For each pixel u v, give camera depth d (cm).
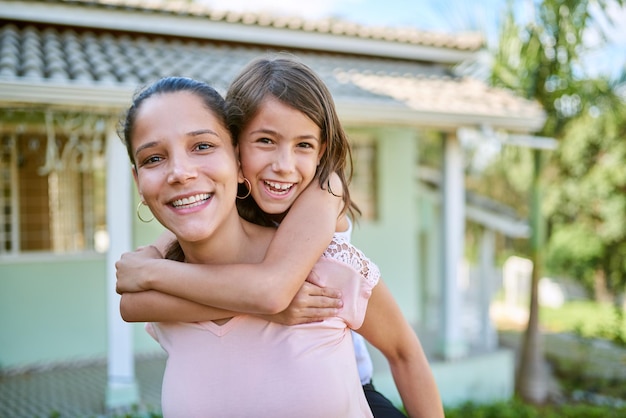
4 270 695
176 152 115
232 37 751
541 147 700
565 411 667
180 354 127
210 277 120
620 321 1001
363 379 167
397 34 829
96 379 657
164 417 128
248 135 128
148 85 129
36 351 711
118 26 693
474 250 1628
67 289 722
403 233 921
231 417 121
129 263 131
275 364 122
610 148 1347
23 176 690
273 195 130
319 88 131
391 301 142
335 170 137
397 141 912
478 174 1662
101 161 718
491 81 730
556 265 1511
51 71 514
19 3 643
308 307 123
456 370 688
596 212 1440
